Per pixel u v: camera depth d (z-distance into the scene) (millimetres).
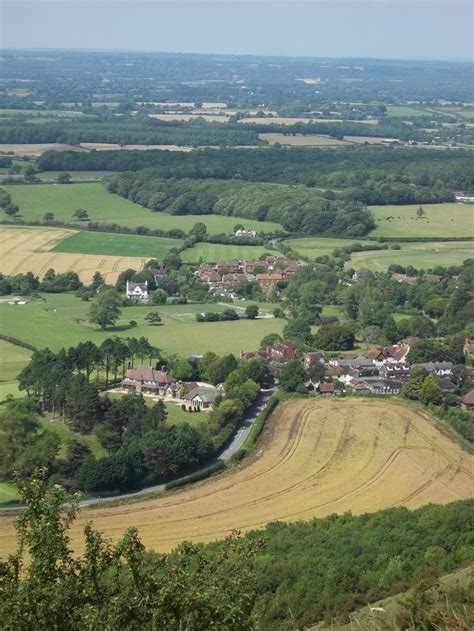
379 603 101625
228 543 66562
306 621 101312
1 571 61156
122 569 64562
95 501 153625
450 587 96125
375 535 125938
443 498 155125
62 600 59656
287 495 156250
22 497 63688
